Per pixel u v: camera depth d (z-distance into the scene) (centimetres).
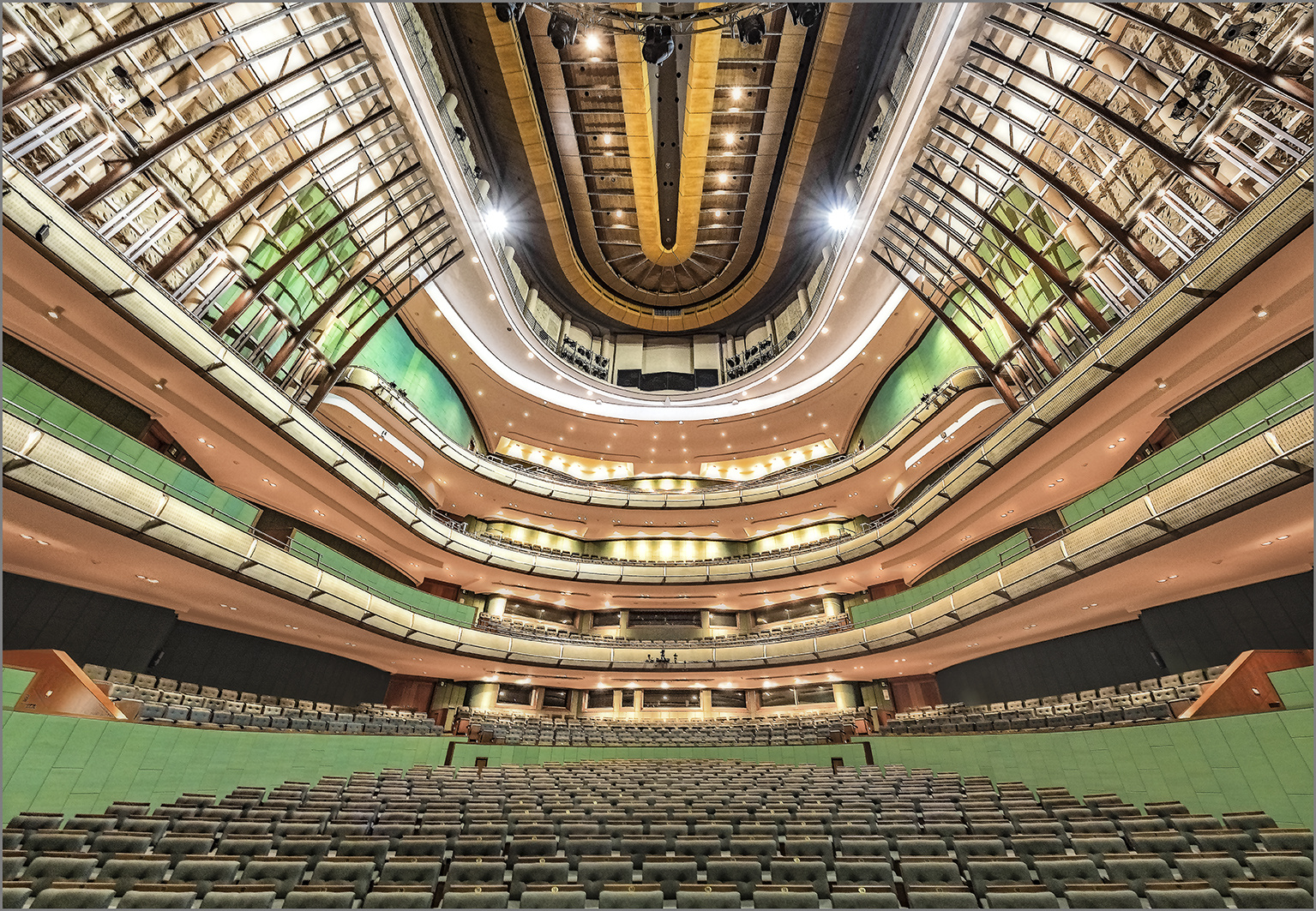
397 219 1561
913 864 448
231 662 1444
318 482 1538
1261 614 1069
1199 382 1127
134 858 449
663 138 2150
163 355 1062
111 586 1163
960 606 1484
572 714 2327
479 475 2227
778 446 2725
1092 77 1054
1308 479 767
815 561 2188
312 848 520
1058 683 1478
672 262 2550
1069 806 686
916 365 2083
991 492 1587
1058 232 1257
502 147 2077
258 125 1141
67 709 744
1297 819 663
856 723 1596
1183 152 958
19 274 861
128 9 905
